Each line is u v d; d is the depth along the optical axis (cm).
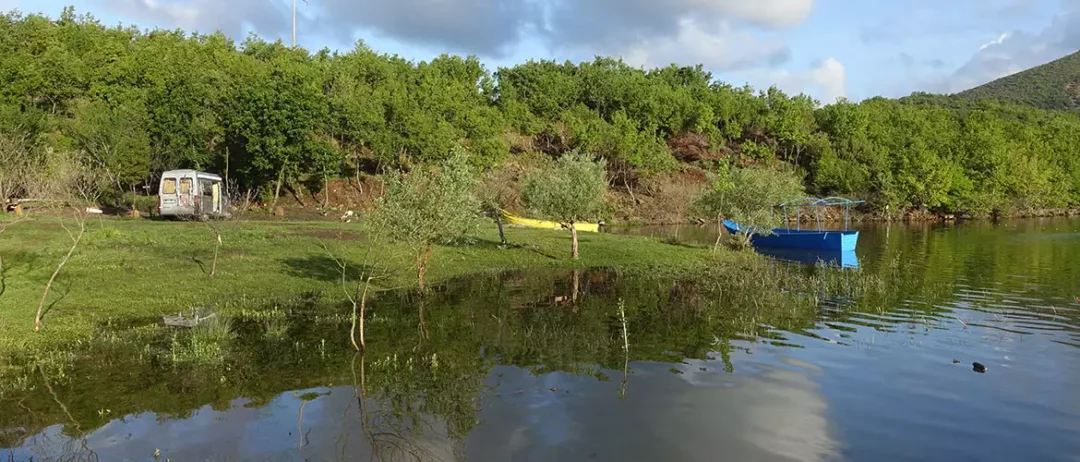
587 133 6844
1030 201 7769
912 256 3216
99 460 753
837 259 3098
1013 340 1378
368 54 6925
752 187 3491
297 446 802
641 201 6756
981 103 13688
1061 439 847
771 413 934
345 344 1302
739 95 9162
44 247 2167
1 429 841
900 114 9825
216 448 791
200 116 4450
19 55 5034
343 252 2519
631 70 10494
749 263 2900
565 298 1898
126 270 1941
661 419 904
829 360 1215
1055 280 2303
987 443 835
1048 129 10300
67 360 1144
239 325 1456
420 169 1802
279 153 4288
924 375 1121
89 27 6194
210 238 2662
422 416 909
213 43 6612
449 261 2589
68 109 4719
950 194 7494
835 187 7556
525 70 8894
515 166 6266
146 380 1047
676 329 1477
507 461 766
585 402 972
